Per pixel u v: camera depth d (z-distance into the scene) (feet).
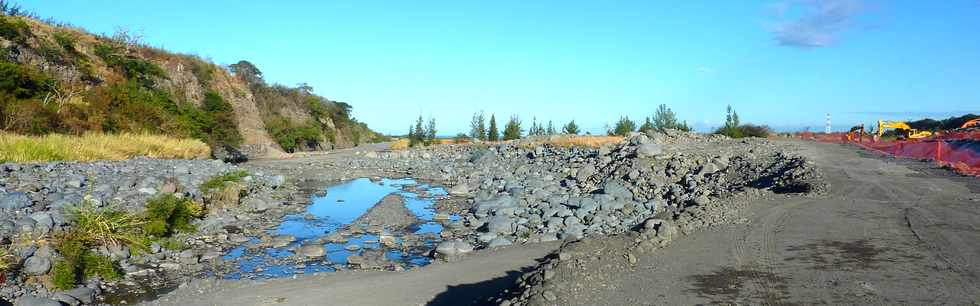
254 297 25.20
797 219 34.73
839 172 59.31
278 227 44.11
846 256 25.89
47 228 30.60
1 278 25.03
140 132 93.20
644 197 55.31
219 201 49.16
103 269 28.73
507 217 43.86
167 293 26.81
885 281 21.94
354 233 41.63
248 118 145.59
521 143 124.98
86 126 83.30
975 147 88.28
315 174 87.25
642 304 19.89
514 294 21.39
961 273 22.75
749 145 102.17
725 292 21.11
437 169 94.84
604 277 22.53
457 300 23.59
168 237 37.19
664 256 26.32
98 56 107.76
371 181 80.59
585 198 49.14
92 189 41.37
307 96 211.61
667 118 156.25
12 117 72.02
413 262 33.47
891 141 129.80
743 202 40.86
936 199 42.50
